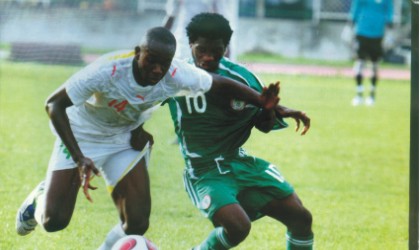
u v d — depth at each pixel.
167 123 17.39
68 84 7.13
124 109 7.52
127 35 39.38
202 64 7.60
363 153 15.98
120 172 7.85
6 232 9.41
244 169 7.55
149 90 7.28
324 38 41.06
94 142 7.88
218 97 7.52
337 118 20.83
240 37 41.00
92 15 38.62
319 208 11.34
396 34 41.06
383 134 18.56
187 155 7.67
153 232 9.73
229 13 18.45
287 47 41.06
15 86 23.58
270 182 7.49
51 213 7.56
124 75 7.16
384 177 13.78
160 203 11.08
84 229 9.69
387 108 23.66
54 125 7.08
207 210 7.25
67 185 7.69
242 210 7.17
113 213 10.46
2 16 36.56
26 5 36.91
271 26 41.12
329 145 16.64
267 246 9.34
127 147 7.99
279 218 7.59
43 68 29.28
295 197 7.52
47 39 36.84
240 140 7.71
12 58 31.62
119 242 7.13
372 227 10.48
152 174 12.73
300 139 17.14
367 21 24.53
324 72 34.28
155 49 6.81
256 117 7.77
